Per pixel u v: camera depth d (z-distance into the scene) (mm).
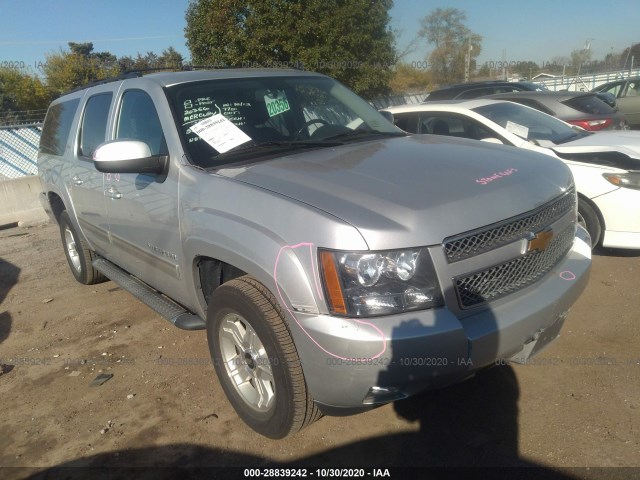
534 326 2537
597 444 2672
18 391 3645
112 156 3047
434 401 3125
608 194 4664
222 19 13711
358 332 2221
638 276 4566
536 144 5387
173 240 3180
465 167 2828
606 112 8180
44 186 5500
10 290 5703
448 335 2250
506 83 12945
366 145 3395
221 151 3203
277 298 2447
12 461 2934
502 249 2479
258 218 2557
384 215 2322
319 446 2844
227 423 3098
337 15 14031
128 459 2871
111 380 3664
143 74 4113
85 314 4824
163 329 4367
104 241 4355
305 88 3979
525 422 2881
